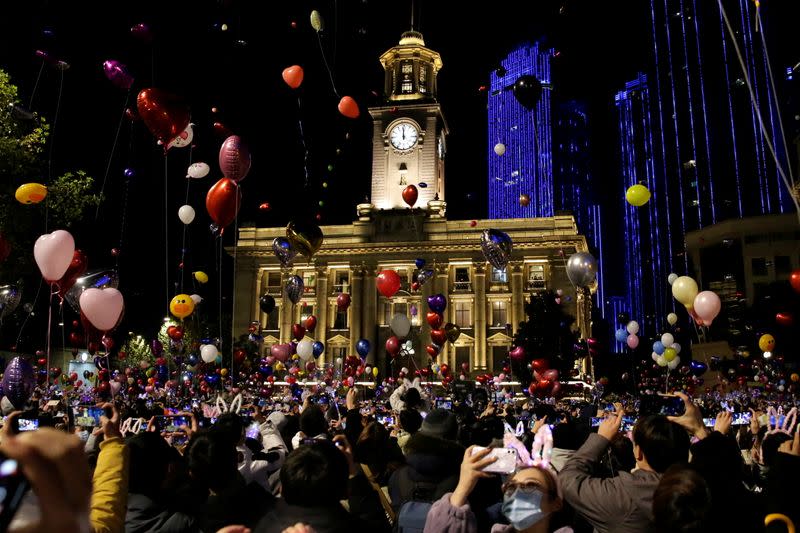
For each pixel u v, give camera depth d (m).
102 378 22.61
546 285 71.06
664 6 123.31
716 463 4.04
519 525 3.17
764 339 25.33
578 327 68.62
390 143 77.81
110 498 3.53
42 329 39.81
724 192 104.38
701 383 40.81
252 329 41.12
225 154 12.72
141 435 4.70
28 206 24.00
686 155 116.31
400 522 4.12
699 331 69.88
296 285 20.28
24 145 23.92
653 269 154.25
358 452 6.21
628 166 172.75
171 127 11.93
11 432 4.16
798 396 39.38
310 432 6.93
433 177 76.62
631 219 169.00
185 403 26.52
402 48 80.38
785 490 3.70
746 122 101.50
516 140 180.00
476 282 71.94
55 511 1.50
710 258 73.38
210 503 4.50
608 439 4.31
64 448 1.60
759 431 7.55
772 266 69.25
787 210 85.75
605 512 3.84
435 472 4.59
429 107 77.88
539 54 177.62
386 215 75.00
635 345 25.06
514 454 3.40
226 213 12.73
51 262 11.07
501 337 70.38
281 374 50.06
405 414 8.29
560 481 4.11
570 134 187.00
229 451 4.59
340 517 3.47
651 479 3.91
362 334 72.44
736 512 3.59
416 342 70.81
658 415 4.37
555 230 71.88
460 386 41.09
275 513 3.51
